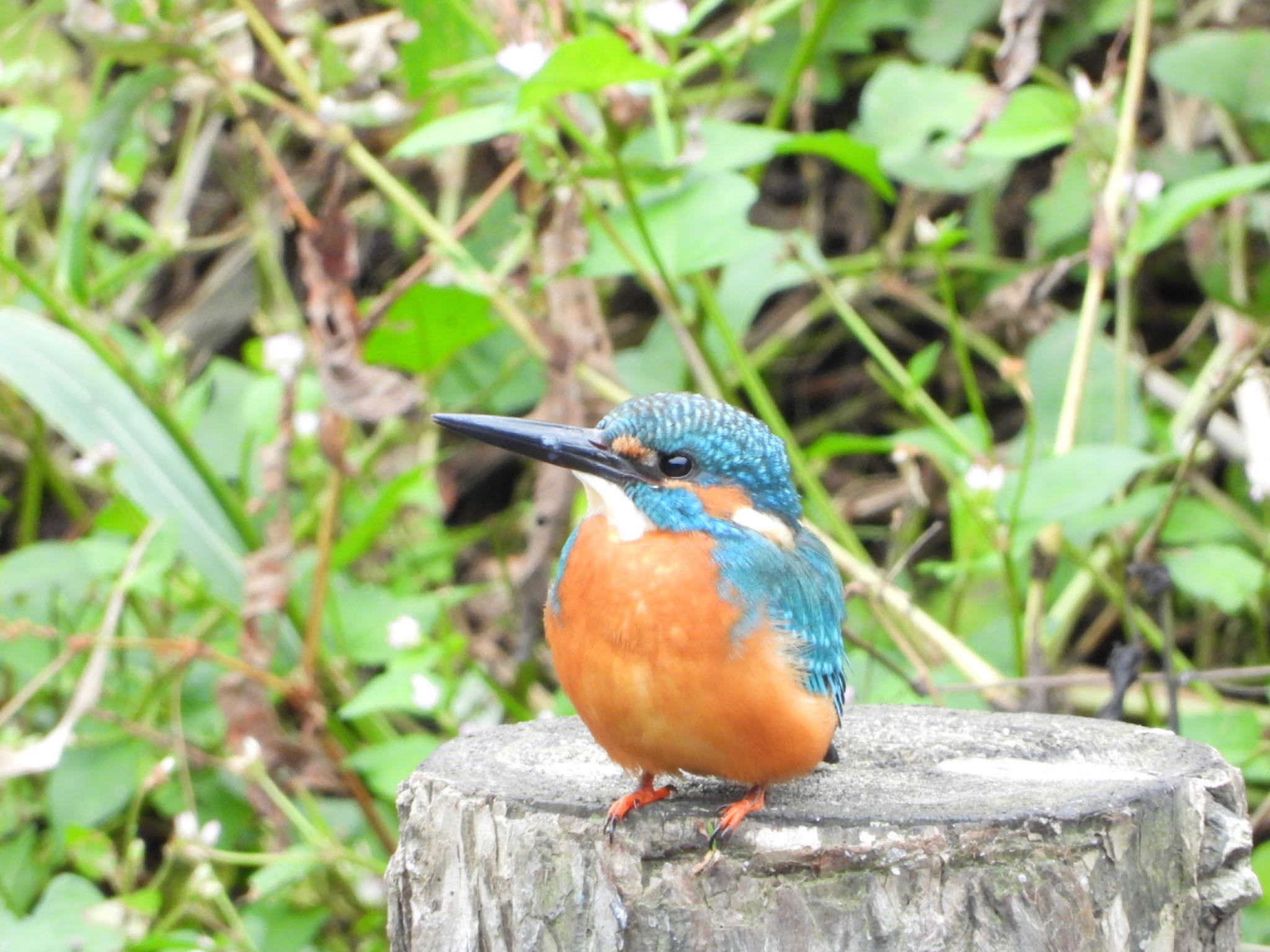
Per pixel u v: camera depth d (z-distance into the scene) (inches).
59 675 412.8
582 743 256.1
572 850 214.8
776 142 373.7
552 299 393.4
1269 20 454.6
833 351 546.0
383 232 544.4
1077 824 207.0
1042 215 455.2
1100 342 409.1
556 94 306.7
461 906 226.4
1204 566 356.2
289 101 424.8
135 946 316.8
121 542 422.9
